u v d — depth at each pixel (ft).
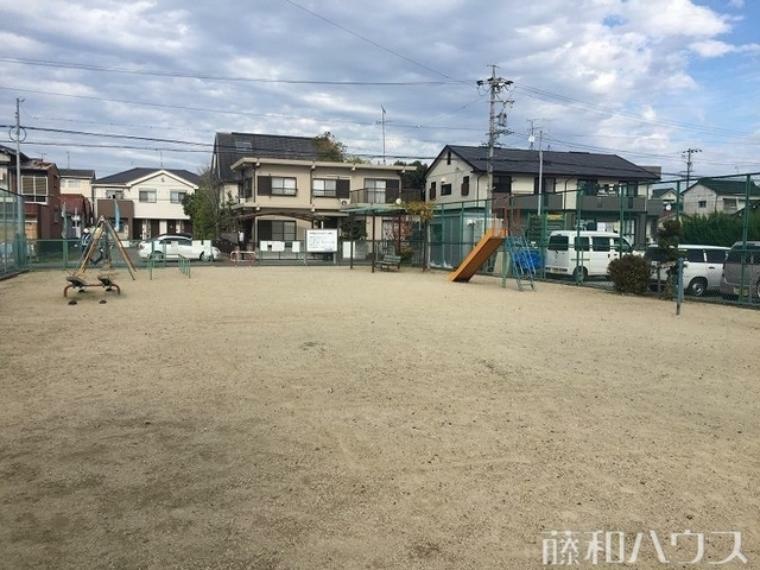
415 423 15.80
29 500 11.16
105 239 64.49
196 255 102.01
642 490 11.96
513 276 65.67
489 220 77.00
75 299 42.39
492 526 10.47
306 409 16.87
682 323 34.37
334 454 13.61
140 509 10.86
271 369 21.47
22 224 74.90
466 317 35.35
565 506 11.25
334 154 158.20
